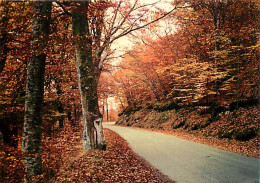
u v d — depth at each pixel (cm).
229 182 611
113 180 635
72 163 794
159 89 2883
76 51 960
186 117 2117
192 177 679
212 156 958
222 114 1650
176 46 2209
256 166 759
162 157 985
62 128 1581
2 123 895
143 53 2280
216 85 1719
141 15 1092
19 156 602
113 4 1040
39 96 630
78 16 921
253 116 1329
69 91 1540
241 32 1708
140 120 3216
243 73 1525
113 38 1084
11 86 922
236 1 1753
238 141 1232
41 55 637
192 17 1953
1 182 572
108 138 1745
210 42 1794
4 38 766
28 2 816
